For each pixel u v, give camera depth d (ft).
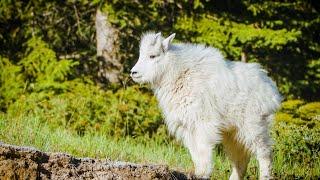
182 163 117.29
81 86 168.96
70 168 75.77
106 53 185.16
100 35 186.39
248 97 96.73
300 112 159.74
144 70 98.12
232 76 96.63
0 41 190.49
